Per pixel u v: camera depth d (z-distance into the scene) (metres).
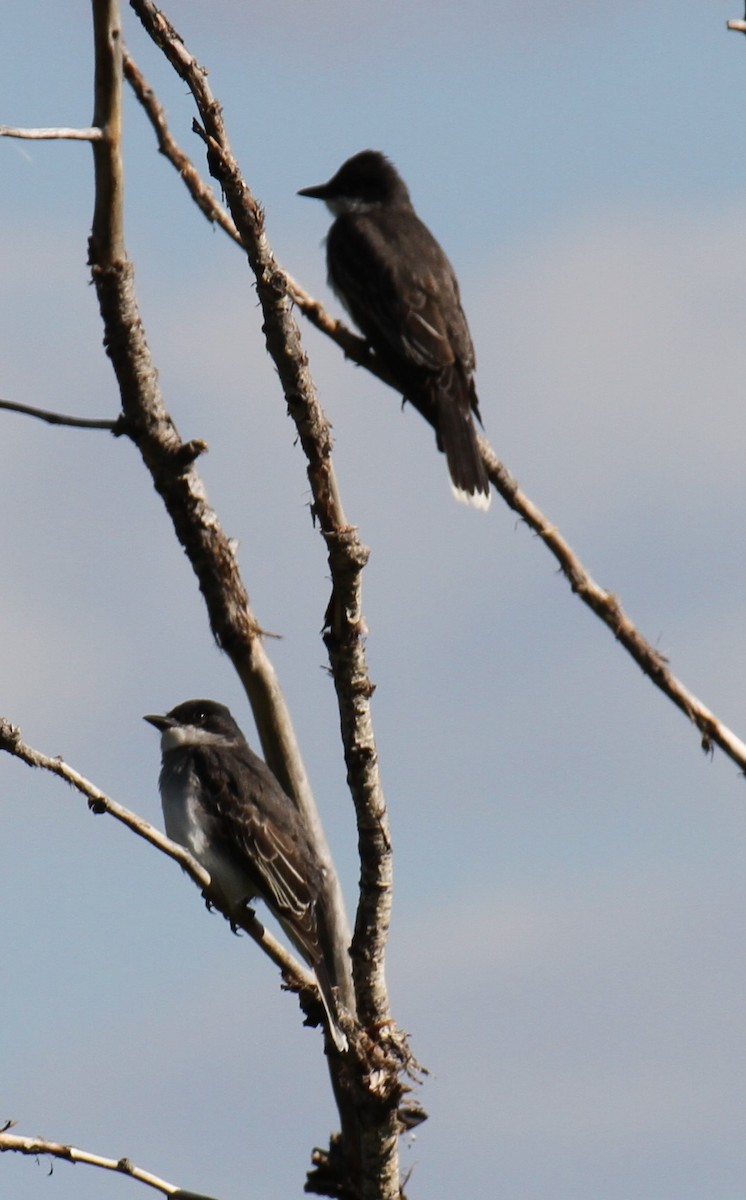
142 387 10.65
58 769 9.27
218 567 10.89
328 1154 10.42
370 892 9.90
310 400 9.38
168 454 10.66
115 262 10.52
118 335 10.58
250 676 11.17
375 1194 9.87
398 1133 9.84
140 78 11.24
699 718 11.35
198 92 9.47
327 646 9.68
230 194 9.35
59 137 9.84
